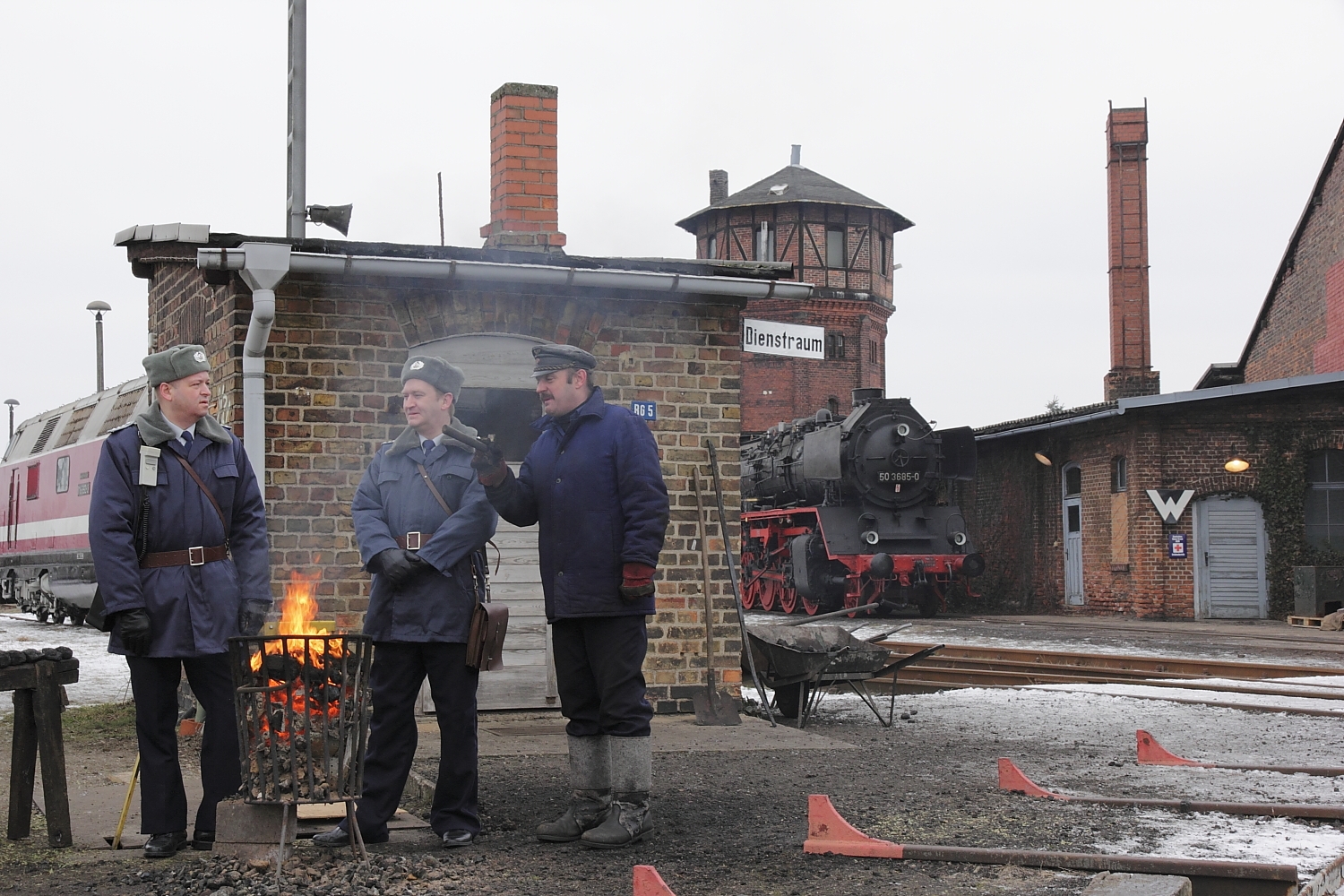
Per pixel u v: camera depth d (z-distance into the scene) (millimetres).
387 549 5109
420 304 8641
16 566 25203
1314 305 28203
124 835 5332
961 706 10391
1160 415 23906
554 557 5219
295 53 9148
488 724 8688
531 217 10281
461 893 4297
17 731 5262
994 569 28953
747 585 30594
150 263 10336
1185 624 22359
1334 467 23922
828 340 48312
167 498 4977
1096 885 4199
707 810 5789
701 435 9328
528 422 9594
